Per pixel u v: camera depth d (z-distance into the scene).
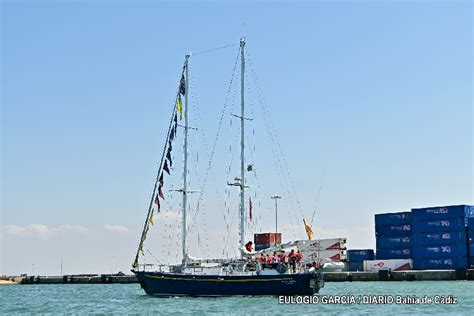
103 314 51.44
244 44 64.94
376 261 122.19
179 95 66.25
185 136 65.81
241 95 64.06
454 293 73.00
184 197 64.75
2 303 72.62
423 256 117.50
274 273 57.91
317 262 59.38
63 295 90.56
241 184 62.34
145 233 64.50
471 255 112.62
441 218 116.44
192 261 62.03
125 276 159.75
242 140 63.41
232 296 58.97
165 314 48.81
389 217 124.75
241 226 61.72
